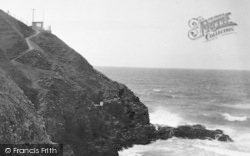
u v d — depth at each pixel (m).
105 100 53.00
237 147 50.34
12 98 29.00
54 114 37.19
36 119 30.52
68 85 43.84
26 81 40.75
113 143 44.78
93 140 41.50
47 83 41.50
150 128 53.22
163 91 142.88
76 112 40.81
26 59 48.66
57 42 60.59
